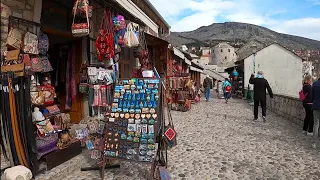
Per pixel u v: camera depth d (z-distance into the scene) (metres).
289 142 6.53
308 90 7.34
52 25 5.43
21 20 4.41
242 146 6.15
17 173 3.63
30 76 4.18
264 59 31.36
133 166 4.82
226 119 10.11
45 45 4.90
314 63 50.91
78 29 4.57
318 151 5.76
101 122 4.73
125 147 4.18
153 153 4.07
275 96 12.20
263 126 8.66
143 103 4.30
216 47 78.75
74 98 6.81
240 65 30.83
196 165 4.90
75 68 6.75
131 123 4.22
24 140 3.87
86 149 5.40
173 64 14.00
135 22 7.02
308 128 7.39
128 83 4.53
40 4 4.82
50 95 4.98
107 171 4.60
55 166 4.36
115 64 6.25
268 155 5.48
